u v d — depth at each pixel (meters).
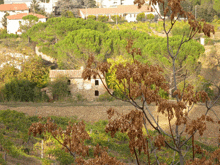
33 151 25.86
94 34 60.25
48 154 25.50
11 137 27.67
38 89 53.50
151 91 8.93
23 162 21.91
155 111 41.66
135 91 8.92
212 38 89.62
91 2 152.25
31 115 41.31
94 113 42.31
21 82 54.22
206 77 56.78
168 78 51.12
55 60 75.69
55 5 142.38
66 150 9.34
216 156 9.64
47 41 79.00
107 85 53.31
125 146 27.09
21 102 51.34
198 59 54.59
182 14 9.58
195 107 42.16
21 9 136.75
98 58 58.00
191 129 8.92
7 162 21.09
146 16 130.50
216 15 116.06
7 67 58.47
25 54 64.81
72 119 38.34
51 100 52.50
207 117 10.08
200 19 9.75
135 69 8.80
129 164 23.64
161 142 8.83
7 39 93.12
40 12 132.88
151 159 24.12
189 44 49.03
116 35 61.16
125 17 135.88
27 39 84.75
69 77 53.25
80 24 78.81
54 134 9.19
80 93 53.53
